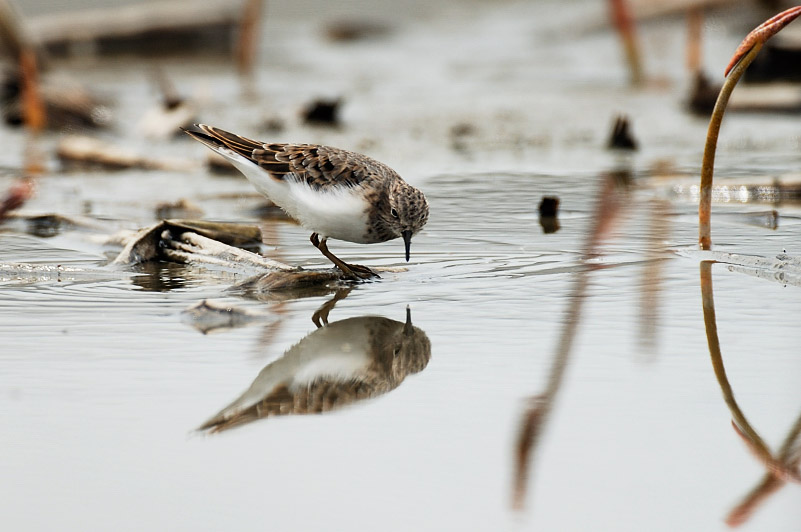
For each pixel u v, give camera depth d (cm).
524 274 1227
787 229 1425
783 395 841
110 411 821
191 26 3312
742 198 1642
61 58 3212
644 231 1435
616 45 3384
